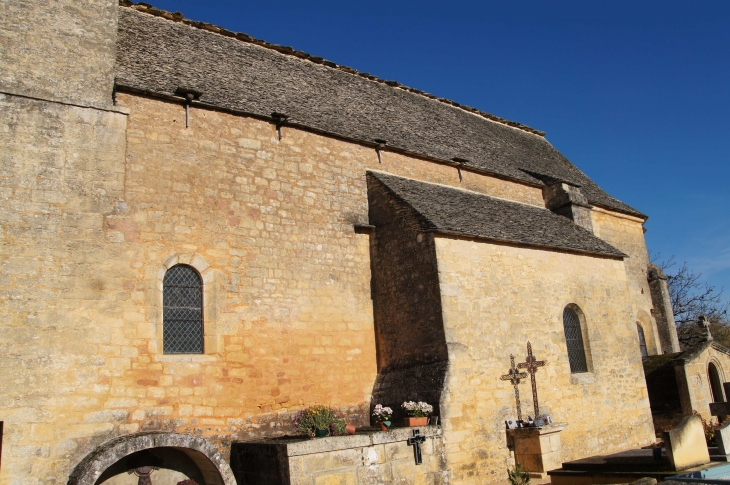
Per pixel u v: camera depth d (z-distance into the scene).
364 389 13.61
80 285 10.21
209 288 11.73
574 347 15.72
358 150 15.30
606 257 17.27
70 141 10.70
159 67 13.20
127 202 11.06
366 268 14.47
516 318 14.13
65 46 11.14
